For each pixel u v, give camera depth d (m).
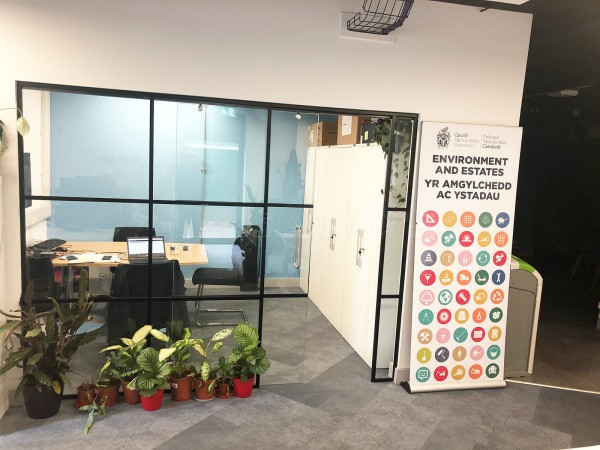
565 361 4.32
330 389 3.55
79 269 3.14
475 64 3.48
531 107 6.41
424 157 3.44
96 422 2.91
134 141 3.08
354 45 3.24
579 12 3.77
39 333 2.74
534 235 7.56
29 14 2.74
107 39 2.86
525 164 7.32
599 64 4.80
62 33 2.80
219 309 3.46
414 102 3.42
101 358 3.28
